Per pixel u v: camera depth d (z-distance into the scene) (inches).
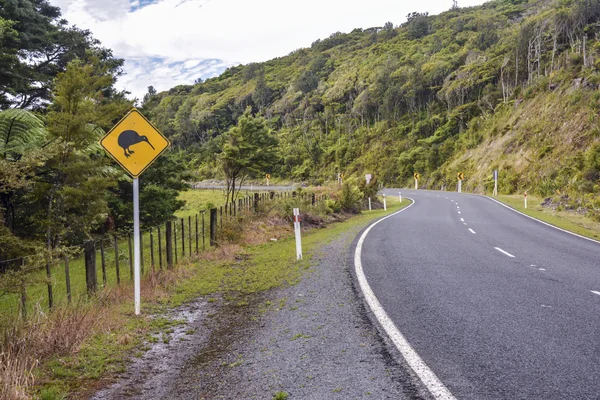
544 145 1722.4
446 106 3385.8
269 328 220.4
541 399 131.3
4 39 772.0
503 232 631.2
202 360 189.3
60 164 442.6
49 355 196.2
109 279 422.9
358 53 6176.2
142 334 229.3
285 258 442.0
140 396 157.6
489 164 2105.1
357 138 3678.6
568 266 366.0
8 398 148.7
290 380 154.5
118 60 1020.5
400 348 177.5
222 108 5625.0
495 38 3909.9
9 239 326.3
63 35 1018.7
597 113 1519.4
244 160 1147.3
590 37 2586.1
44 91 935.7
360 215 1107.3
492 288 283.7
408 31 6136.8
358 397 137.0
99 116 470.9
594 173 1203.2
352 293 276.1
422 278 318.0
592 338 184.2
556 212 1037.8
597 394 133.4
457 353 170.7
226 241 545.0
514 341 182.9
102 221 525.0
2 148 490.3
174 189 986.7
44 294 365.7
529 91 2233.0
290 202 844.0
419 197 1782.7
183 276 375.6
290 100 5147.6
